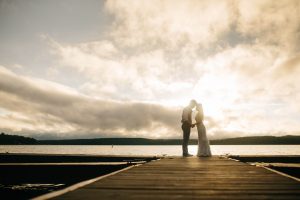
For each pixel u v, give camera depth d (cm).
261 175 573
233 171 644
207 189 420
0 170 1095
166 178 532
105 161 1225
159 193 390
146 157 1211
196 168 711
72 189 411
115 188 425
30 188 1088
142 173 613
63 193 378
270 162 1190
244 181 495
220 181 496
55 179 1098
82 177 1095
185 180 508
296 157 1179
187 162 897
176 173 611
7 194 980
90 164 1098
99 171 1097
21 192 1016
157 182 484
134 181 496
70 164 1101
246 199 351
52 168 1099
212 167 735
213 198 358
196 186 446
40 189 1066
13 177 1091
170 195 376
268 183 472
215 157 1162
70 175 1098
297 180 504
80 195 369
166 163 859
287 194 382
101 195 371
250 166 761
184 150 1245
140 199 351
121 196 368
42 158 1236
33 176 1094
